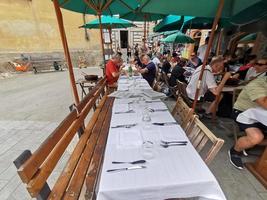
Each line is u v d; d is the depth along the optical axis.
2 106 5.68
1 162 2.84
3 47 12.39
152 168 1.28
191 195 1.18
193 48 11.04
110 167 1.30
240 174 2.40
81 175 1.65
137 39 22.34
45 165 1.35
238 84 3.94
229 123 3.89
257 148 2.94
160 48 16.16
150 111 2.38
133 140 1.65
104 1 3.99
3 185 2.37
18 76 11.41
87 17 16.06
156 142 1.62
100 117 2.91
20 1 12.71
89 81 5.58
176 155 1.42
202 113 4.14
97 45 17.25
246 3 2.04
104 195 1.11
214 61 4.26
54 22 14.52
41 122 4.35
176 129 1.87
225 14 2.17
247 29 6.30
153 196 1.16
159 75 6.77
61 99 6.33
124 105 2.66
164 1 1.90
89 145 2.13
